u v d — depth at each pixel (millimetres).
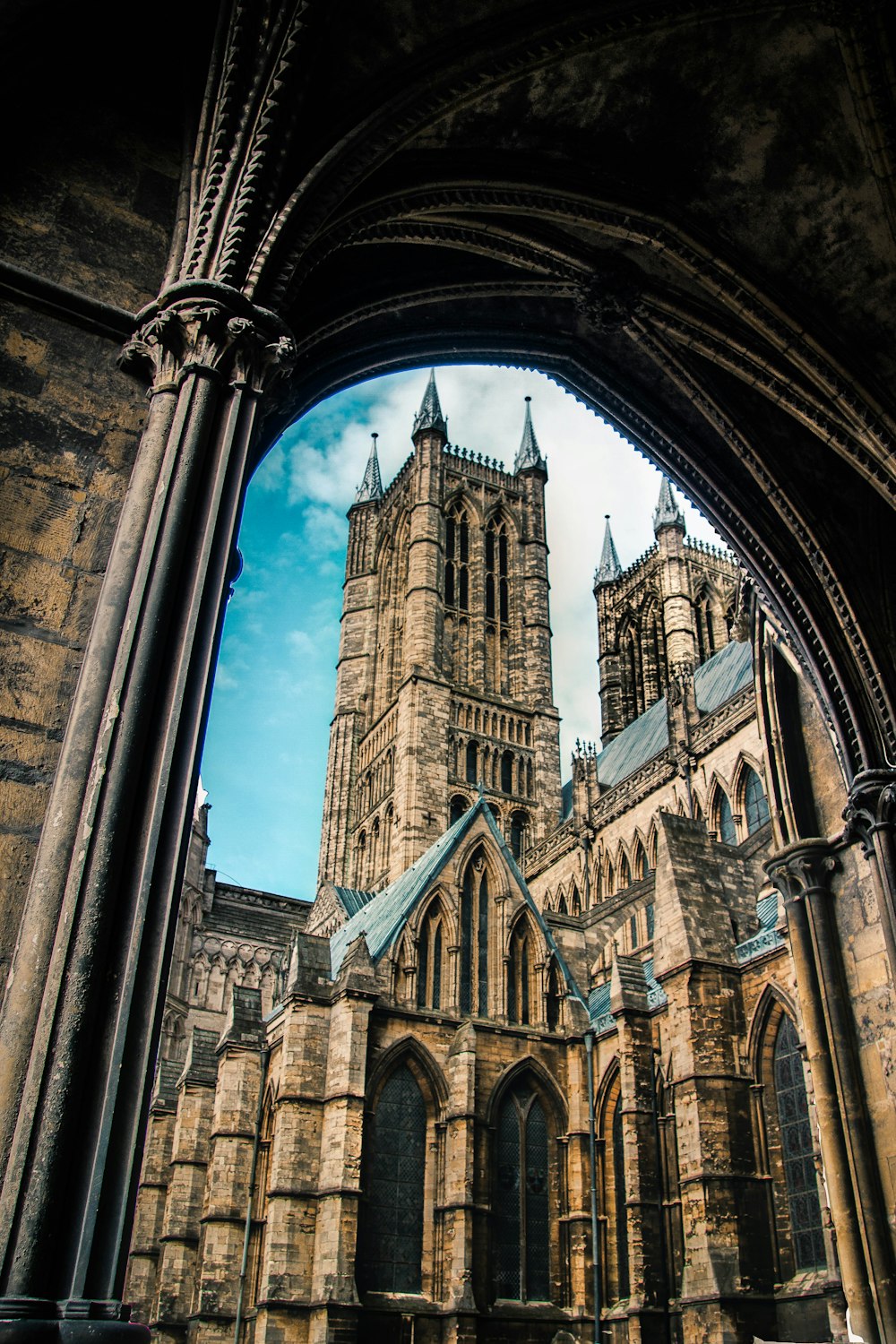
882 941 24953
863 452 23906
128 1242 8969
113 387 13914
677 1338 48188
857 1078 24750
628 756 102562
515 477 140000
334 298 20984
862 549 25750
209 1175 64750
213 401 13578
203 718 11812
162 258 15227
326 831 124750
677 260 22969
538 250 22828
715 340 24203
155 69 16469
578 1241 52969
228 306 14148
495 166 20625
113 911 10227
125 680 11398
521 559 132625
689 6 19219
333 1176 50406
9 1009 9641
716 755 77812
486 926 61062
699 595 119875
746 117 21391
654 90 20688
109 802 10688
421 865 75375
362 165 16938
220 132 15406
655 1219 49969
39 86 15438
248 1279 60188
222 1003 109938
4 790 11133
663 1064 53719
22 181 14727
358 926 79000
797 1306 41781
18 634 11969
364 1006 54469
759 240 22906
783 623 26984
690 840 53062
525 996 59594
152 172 15719
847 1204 23734
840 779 27375
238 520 13203
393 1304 48938
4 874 10719
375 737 124500
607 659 128750
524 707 121500
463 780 112562
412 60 17422
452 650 122375
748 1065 47531
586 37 18922
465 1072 54156
